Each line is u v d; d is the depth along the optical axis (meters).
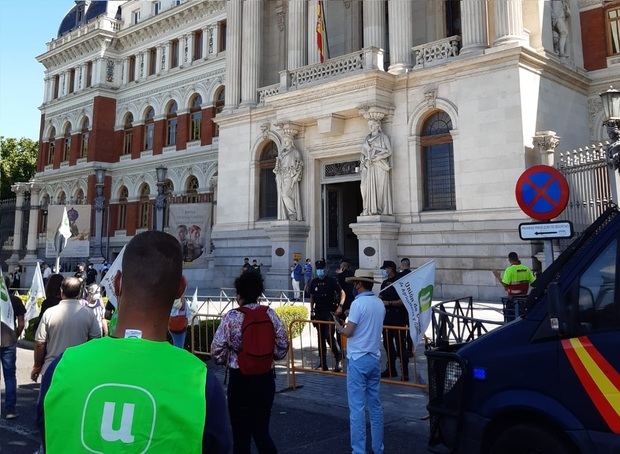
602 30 23.73
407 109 22.03
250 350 5.29
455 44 21.42
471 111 20.17
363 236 21.64
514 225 18.67
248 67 28.67
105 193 43.19
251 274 5.66
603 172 15.42
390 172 22.14
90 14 47.53
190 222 26.48
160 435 1.81
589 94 23.56
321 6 24.91
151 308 2.10
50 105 49.38
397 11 22.94
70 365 1.93
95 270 26.41
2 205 43.09
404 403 8.45
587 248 4.43
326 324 10.77
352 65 23.03
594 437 4.01
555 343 4.34
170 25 40.28
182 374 1.94
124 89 43.72
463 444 4.75
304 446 6.51
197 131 38.22
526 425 4.36
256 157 27.67
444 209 21.16
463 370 4.78
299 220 24.89
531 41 21.14
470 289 19.59
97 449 1.78
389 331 9.92
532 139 19.39
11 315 6.89
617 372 4.00
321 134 24.58
